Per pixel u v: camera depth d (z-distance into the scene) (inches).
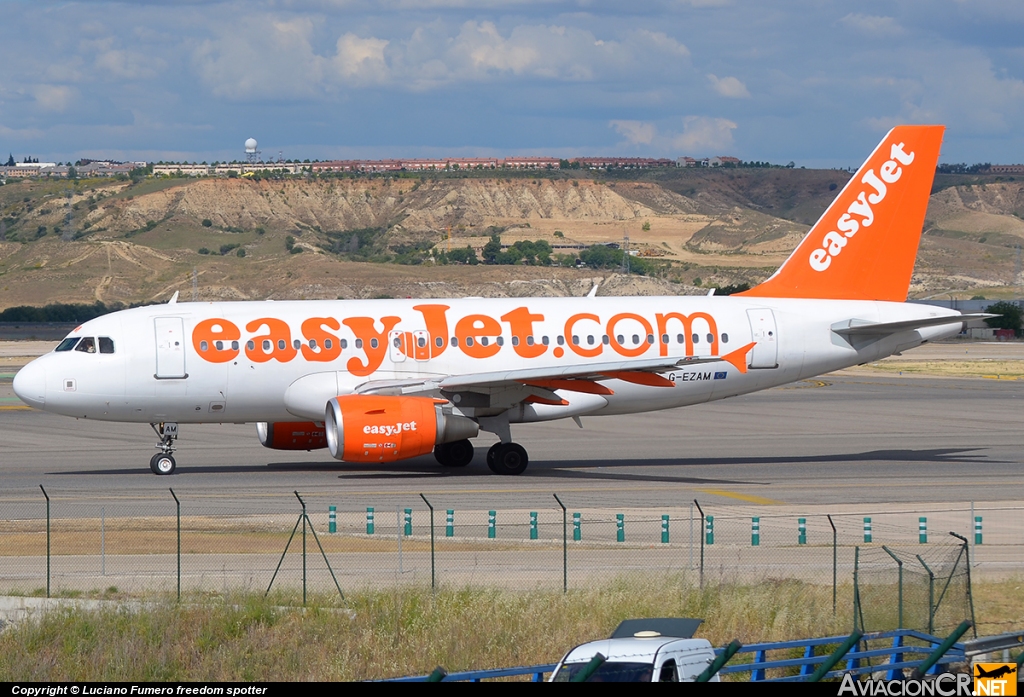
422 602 3641.7
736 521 5191.9
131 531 4906.5
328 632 3452.3
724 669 2952.8
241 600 3666.3
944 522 5162.4
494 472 6781.5
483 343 6870.1
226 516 5260.8
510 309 7007.9
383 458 6323.8
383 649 3316.9
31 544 4635.8
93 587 3932.1
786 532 4936.0
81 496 5866.1
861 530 4970.5
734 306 7160.4
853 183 7308.1
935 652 2928.2
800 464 7293.3
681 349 7022.6
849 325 7190.0
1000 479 6569.9
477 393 6565.0
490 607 3577.8
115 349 6466.5
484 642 3373.5
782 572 4141.2
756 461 7460.6
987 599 3769.7
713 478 6619.1
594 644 2726.4
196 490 6072.8
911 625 3417.8
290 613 3612.2
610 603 3607.3
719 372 7057.1
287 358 6633.9
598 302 7150.6
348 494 5930.1
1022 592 3853.3
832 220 7322.8
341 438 6220.5
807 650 3125.0
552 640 3368.6
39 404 6446.9
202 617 3526.1
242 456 7687.0
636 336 7017.7
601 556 4439.0
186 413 6633.9
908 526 5064.0
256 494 5930.1
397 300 7032.5
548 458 7632.9
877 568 3949.3
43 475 6712.6
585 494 5964.6
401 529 4948.3
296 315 6747.1
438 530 4975.4
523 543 4707.2
